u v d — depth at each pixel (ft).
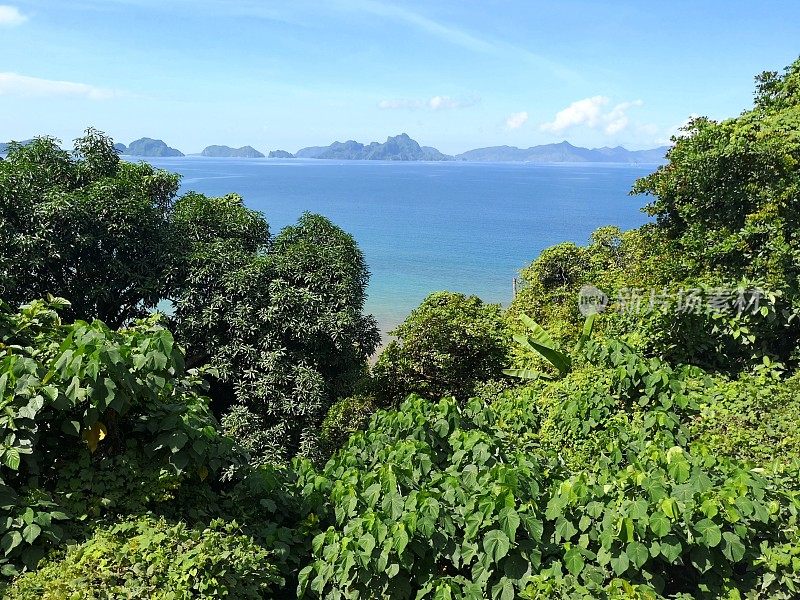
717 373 26.18
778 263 27.30
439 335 37.76
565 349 33.32
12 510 12.33
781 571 13.34
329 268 40.57
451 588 13.29
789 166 30.14
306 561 15.94
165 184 46.44
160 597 11.02
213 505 15.55
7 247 34.71
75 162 42.29
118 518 13.50
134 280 38.45
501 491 14.01
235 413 36.11
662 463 16.22
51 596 10.64
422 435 19.44
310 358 38.93
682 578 14.34
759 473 16.78
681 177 33.30
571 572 13.35
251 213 47.21
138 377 14.03
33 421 12.73
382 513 14.66
